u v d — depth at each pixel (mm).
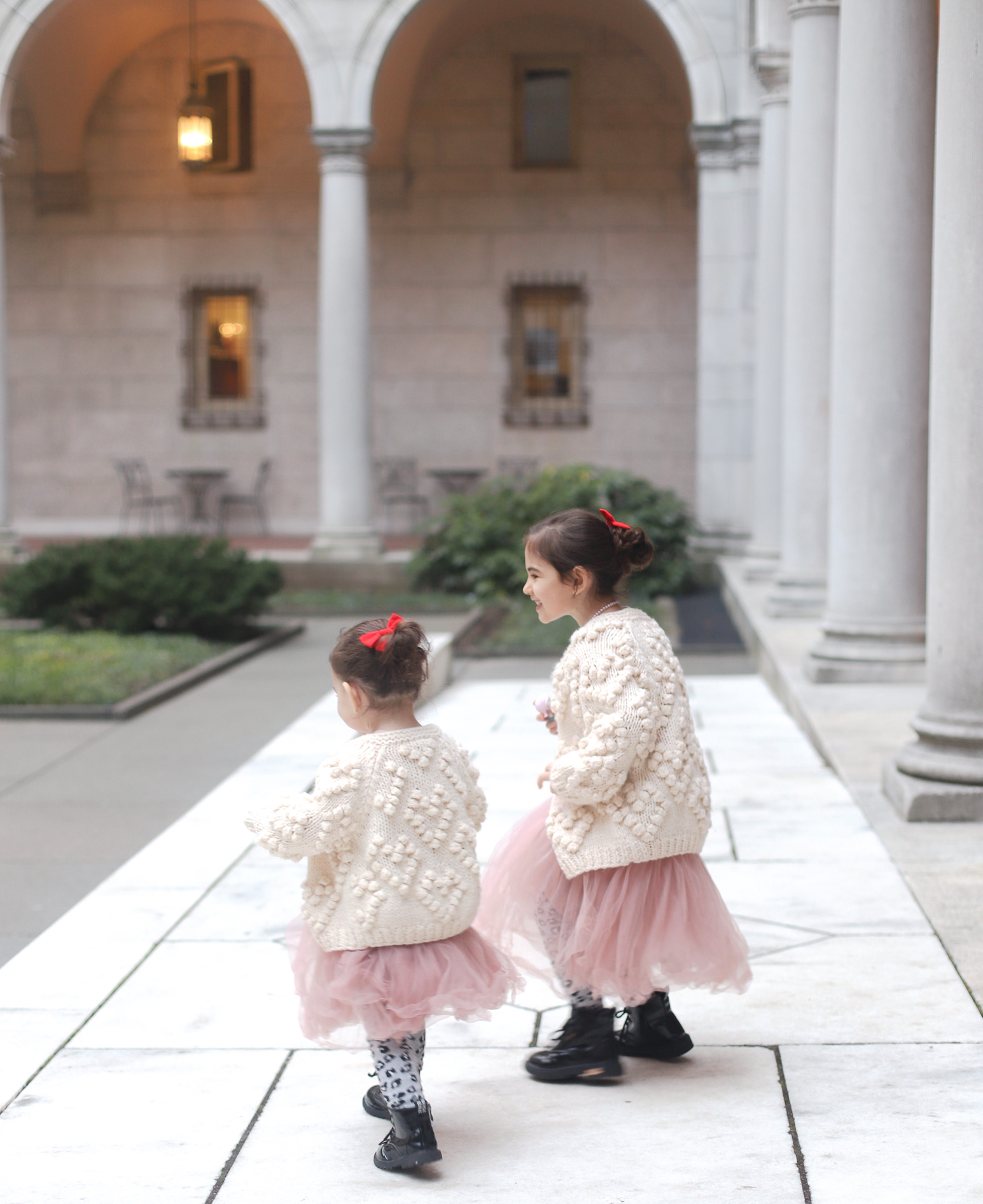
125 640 11961
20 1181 2789
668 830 3061
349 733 8031
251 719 8898
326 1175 2805
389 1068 2811
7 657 10781
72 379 19828
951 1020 3543
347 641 2885
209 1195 2723
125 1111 3123
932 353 5371
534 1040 3535
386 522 19641
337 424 15422
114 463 19875
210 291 19594
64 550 13023
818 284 10203
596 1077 3217
